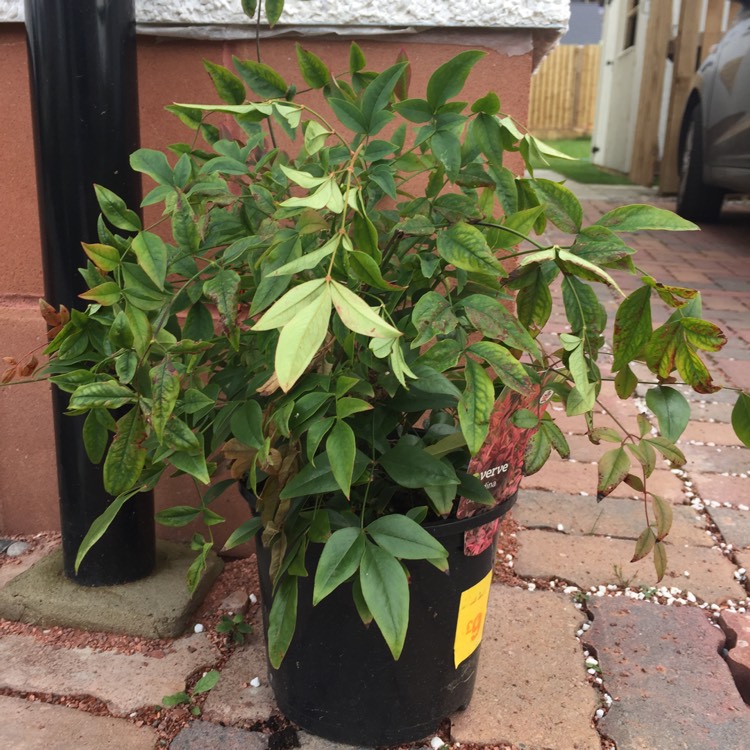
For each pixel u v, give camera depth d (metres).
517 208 1.34
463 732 1.52
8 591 1.86
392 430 1.43
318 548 1.34
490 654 1.74
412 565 1.35
